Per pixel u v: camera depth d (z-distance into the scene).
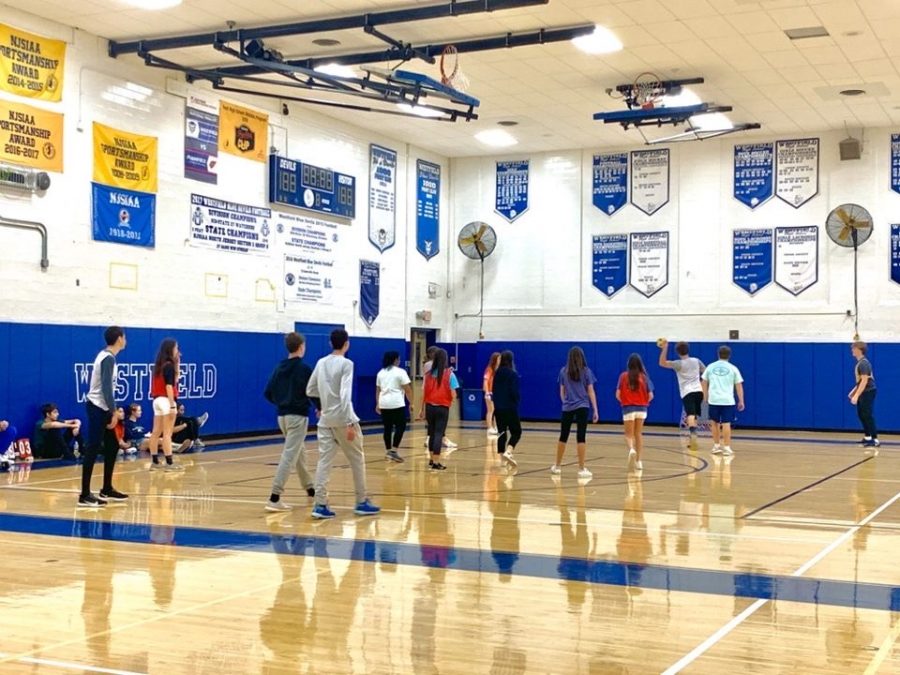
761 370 23.28
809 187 22.98
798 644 5.31
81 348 15.95
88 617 5.82
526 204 25.88
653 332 24.44
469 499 11.05
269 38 16.28
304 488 10.95
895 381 22.03
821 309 22.83
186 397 18.06
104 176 16.48
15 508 10.13
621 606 6.15
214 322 18.89
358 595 6.41
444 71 17.77
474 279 26.42
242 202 19.58
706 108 19.28
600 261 25.05
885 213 22.27
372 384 23.58
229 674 4.74
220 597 6.33
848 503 10.89
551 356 25.48
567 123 22.59
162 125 17.69
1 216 14.75
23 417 15.01
